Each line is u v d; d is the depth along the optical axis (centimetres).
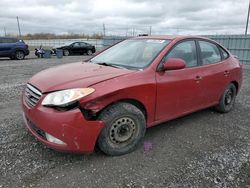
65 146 263
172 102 350
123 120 295
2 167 272
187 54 383
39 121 269
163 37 394
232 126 414
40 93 279
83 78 289
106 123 280
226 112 481
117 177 263
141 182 255
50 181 253
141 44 390
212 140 357
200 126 408
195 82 378
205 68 404
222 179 265
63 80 287
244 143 351
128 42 423
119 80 290
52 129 260
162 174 270
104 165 283
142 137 321
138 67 331
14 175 260
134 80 300
